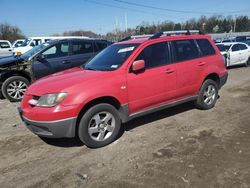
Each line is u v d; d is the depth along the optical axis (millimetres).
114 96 4824
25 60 8508
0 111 7523
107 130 4879
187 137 5055
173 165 4043
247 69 14742
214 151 4430
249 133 5117
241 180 3594
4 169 4219
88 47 9469
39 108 4465
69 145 4969
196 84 6258
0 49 24375
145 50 5375
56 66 8766
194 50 6285
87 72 5156
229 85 9914
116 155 4480
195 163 4070
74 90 4465
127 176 3828
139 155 4426
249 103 7191
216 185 3514
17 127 6086
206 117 6152
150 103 5402
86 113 4590
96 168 4098
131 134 5320
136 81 5105
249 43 22484
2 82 8562
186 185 3541
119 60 5246
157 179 3707
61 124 4375
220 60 6805
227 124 5648
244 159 4133
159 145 4758
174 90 5789
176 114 6418
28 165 4309
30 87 4953
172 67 5695
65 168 4148
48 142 5141
